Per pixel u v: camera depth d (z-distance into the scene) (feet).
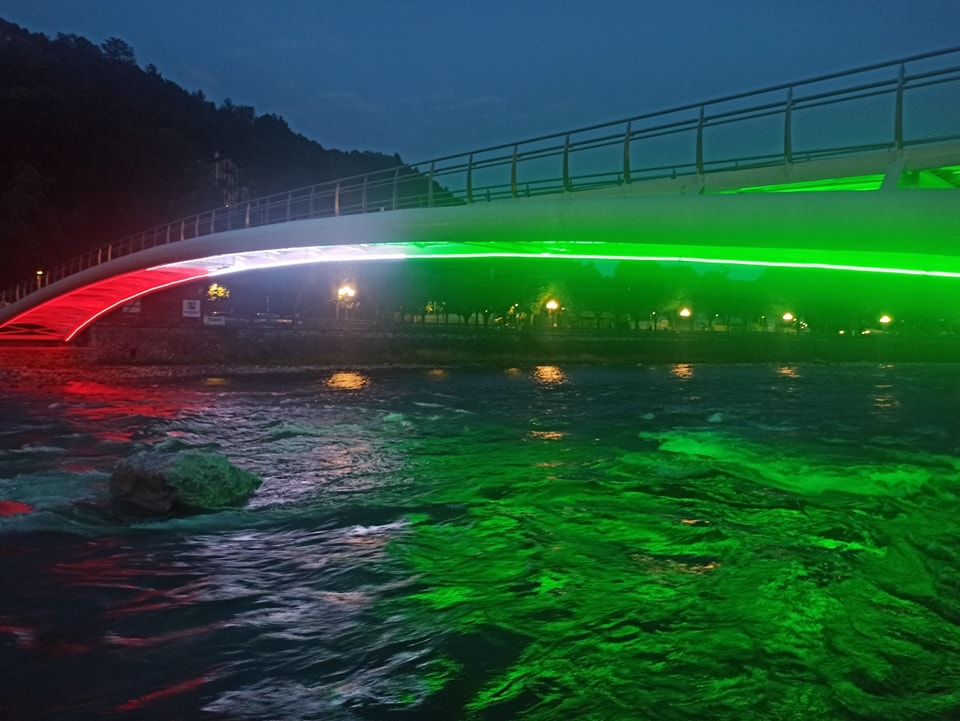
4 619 20.57
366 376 164.25
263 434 67.10
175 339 179.83
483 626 19.99
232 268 146.10
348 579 24.27
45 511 33.14
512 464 50.34
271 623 20.33
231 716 15.24
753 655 18.13
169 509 34.14
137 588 23.34
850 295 226.99
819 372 195.42
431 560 26.58
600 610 21.26
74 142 364.38
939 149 42.06
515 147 71.72
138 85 518.37
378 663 17.71
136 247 173.58
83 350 191.31
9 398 99.71
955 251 42.11
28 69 410.31
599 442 62.95
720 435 68.59
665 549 27.99
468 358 212.43
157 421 75.36
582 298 274.16
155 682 16.74
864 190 44.86
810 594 22.58
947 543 28.78
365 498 38.11
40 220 302.45
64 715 15.26
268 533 30.55
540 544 28.81
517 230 66.49
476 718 15.14
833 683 16.65
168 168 391.86
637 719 15.06
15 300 230.68
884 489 41.57
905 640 19.10
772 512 34.73
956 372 199.62
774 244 49.14
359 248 96.32
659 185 59.06
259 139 579.89
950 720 15.01
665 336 253.65
